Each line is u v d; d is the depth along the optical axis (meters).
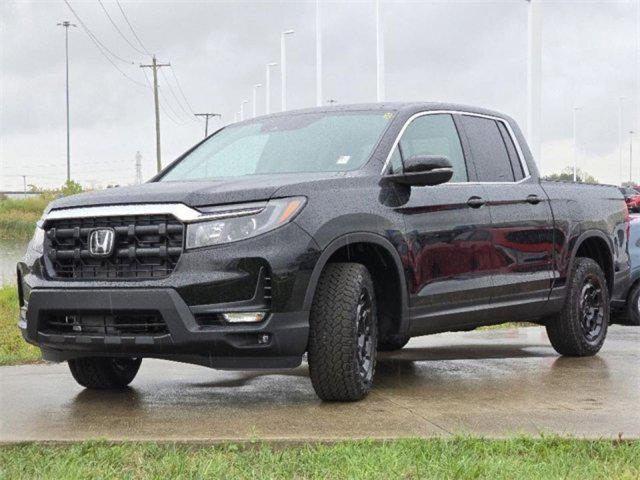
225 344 5.32
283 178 5.82
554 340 7.88
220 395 6.20
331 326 5.62
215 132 7.39
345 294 5.65
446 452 4.39
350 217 5.75
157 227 5.40
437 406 5.66
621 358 7.90
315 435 4.85
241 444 4.63
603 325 8.09
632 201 19.56
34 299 5.61
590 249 8.32
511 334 9.88
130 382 6.70
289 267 5.41
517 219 7.12
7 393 6.32
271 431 4.97
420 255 6.24
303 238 5.48
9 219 56.56
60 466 4.23
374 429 5.00
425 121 6.77
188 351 5.36
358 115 6.74
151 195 5.47
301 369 7.40
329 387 5.71
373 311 5.95
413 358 8.01
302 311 5.48
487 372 7.12
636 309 11.21
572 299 7.74
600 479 4.01
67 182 59.19
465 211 6.64
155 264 5.42
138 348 5.43
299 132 6.75
